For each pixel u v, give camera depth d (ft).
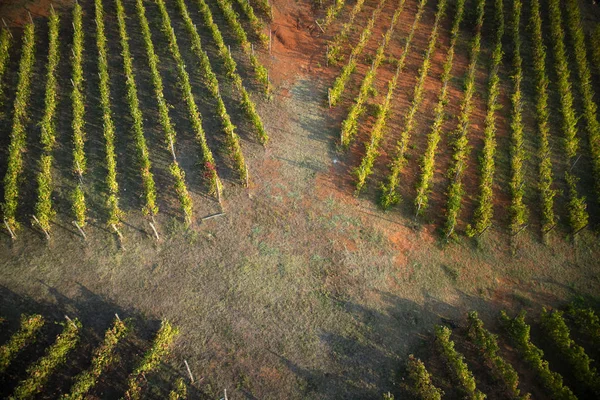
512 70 103.35
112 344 59.00
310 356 60.80
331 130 89.20
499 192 81.46
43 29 104.06
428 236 74.74
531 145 89.04
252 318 63.87
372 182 81.05
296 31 109.81
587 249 74.59
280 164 82.84
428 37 110.42
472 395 55.26
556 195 81.66
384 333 63.46
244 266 69.00
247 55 101.76
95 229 71.82
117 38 104.17
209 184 78.74
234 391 57.41
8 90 90.74
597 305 68.18
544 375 57.41
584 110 94.73
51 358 56.44
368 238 73.51
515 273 71.36
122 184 77.82
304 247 71.87
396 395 57.88
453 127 91.04
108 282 66.59
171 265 68.74
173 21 108.99
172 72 97.30
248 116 88.53
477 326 61.57
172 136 82.33
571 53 108.68
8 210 69.62
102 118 87.51
